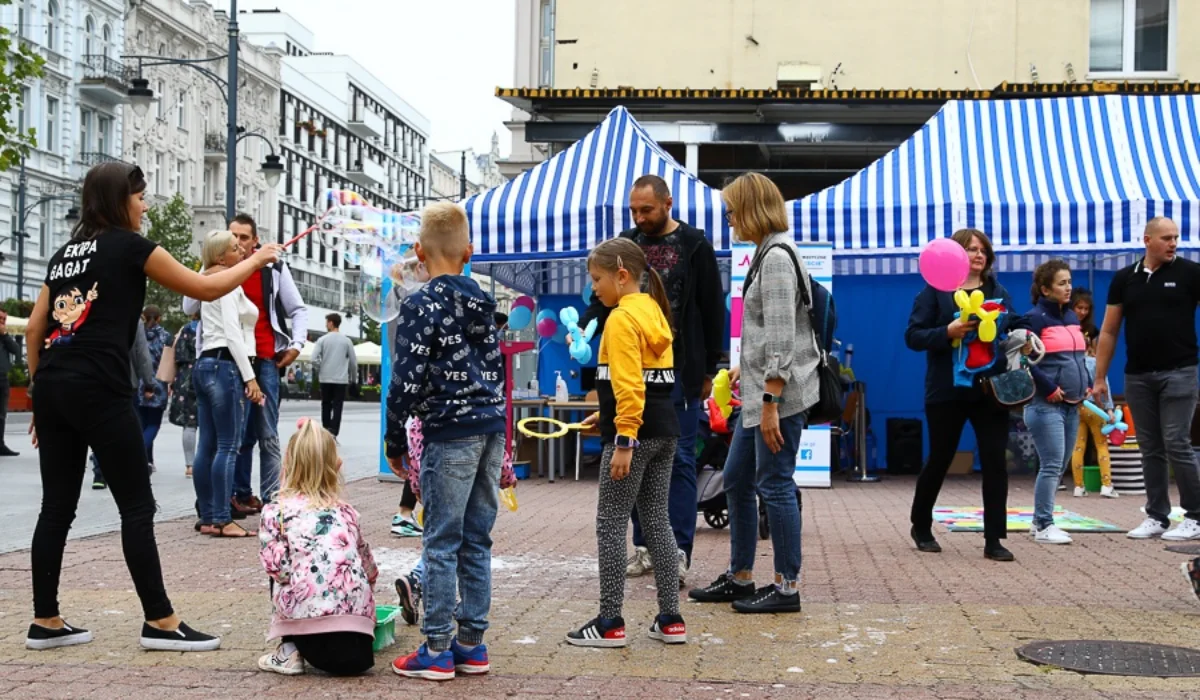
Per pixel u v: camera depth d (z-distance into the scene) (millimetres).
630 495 4836
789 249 5398
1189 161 12344
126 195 4879
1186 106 12859
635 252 4945
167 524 8664
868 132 17766
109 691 4078
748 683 4238
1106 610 5598
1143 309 8164
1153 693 4125
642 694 4086
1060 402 8133
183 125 60625
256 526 8516
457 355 4344
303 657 4355
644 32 18703
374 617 4410
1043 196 12000
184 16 59938
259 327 8234
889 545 7887
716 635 5039
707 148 18406
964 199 12023
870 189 12391
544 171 12672
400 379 4270
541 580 6395
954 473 14188
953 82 18250
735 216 5543
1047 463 8094
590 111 18156
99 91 50594
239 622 5215
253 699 3994
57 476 4785
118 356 4723
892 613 5508
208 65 62688
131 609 5484
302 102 78188
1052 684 4234
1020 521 9289
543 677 4320
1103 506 10609
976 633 5078
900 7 18312
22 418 30078
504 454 4555
